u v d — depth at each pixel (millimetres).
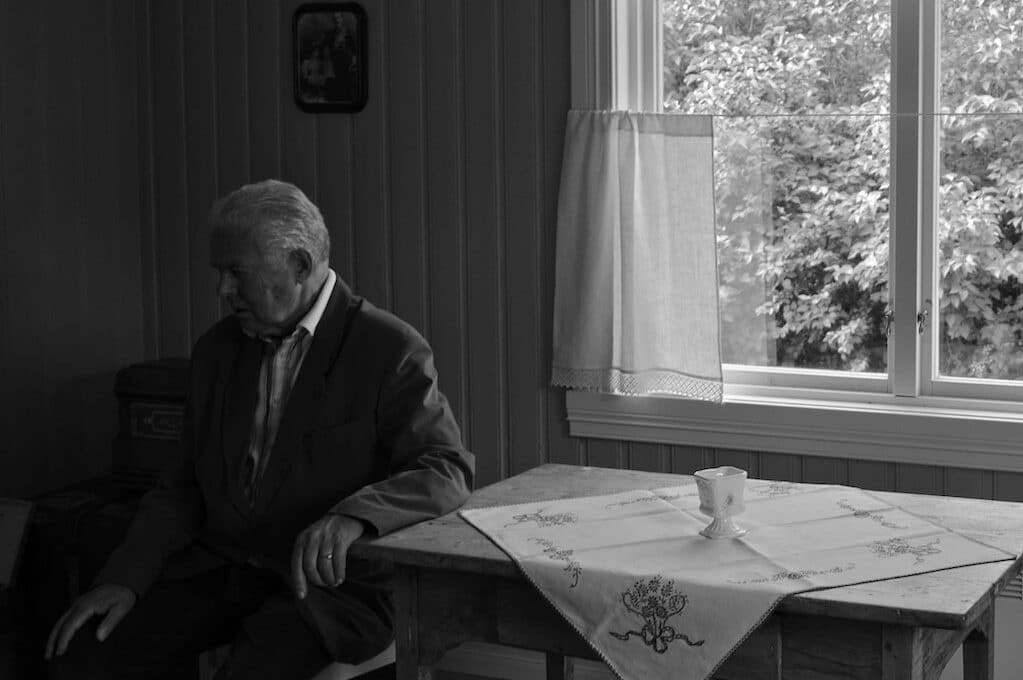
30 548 3201
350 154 3561
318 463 2475
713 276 3115
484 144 3379
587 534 2135
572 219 3225
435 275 3475
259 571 2561
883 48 3021
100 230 3701
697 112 3230
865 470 3016
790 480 3096
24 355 3453
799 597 1779
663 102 3266
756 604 1795
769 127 3152
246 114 3689
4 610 3113
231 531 2529
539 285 3344
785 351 3193
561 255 3238
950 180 2980
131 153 3801
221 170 3738
